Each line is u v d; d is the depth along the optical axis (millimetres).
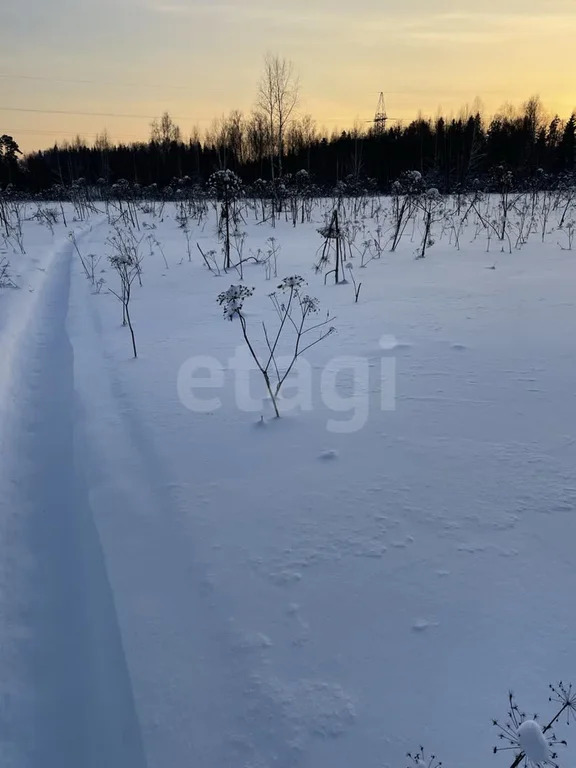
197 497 2646
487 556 2121
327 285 7020
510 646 1737
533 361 4020
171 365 4457
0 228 14344
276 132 24312
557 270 7242
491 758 1410
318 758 1469
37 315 6664
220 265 8898
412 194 12273
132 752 1593
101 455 3189
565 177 16516
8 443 3645
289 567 2148
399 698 1603
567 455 2771
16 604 2340
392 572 2078
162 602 2070
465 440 2971
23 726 1838
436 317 5289
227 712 1627
